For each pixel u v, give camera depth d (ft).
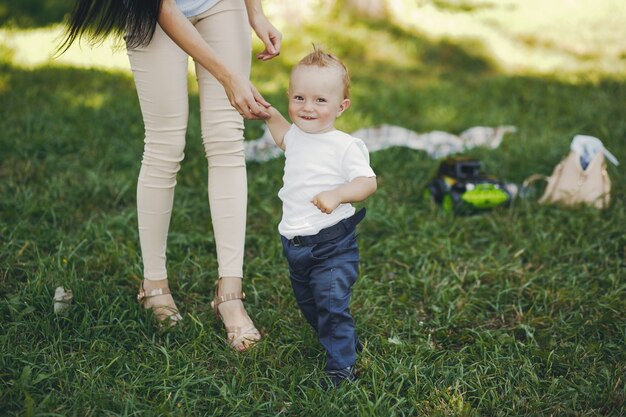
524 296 11.00
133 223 12.83
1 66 23.71
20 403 7.61
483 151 17.01
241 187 9.24
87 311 9.28
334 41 30.35
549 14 37.76
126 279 10.68
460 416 7.81
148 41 8.23
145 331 9.32
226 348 8.95
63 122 17.80
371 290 10.68
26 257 11.23
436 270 11.72
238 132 9.08
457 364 8.78
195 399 7.90
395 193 15.07
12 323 9.07
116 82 22.81
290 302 10.38
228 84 8.14
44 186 14.15
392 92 22.95
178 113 8.72
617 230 12.74
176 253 11.79
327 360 8.30
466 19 35.65
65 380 7.98
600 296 10.72
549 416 8.01
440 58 29.78
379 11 33.71
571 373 8.78
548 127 19.26
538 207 14.14
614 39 32.99
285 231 8.21
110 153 16.10
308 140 8.15
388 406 7.95
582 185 14.06
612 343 9.38
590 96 22.62
